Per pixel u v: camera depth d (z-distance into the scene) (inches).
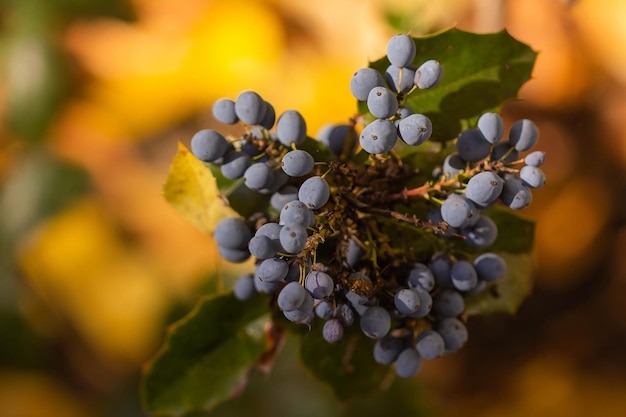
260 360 12.7
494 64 12.0
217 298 12.4
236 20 23.1
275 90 22.6
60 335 23.3
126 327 22.9
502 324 23.3
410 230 11.7
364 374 12.5
